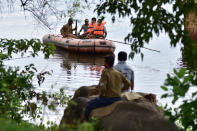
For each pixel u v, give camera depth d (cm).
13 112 1917
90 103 1686
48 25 2830
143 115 1516
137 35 1688
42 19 2777
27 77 2284
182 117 1523
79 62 5631
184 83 1434
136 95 1809
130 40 1716
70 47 6800
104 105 1658
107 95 1675
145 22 1662
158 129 1449
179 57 5766
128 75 2036
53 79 4047
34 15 2764
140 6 1717
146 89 3644
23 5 2717
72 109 1828
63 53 6725
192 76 1439
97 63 5597
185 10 1623
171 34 1645
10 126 1173
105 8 1802
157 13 1659
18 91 2209
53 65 5175
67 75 4378
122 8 1767
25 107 2214
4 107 1834
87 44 6638
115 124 1491
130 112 1536
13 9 2775
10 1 2744
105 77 1677
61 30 7294
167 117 1531
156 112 1557
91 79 4184
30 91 2281
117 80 1700
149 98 1850
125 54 2055
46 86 3625
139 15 1694
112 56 1722
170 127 1466
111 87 1675
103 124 1522
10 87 2050
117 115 1540
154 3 1662
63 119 1833
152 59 5678
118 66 2042
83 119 1688
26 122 2048
